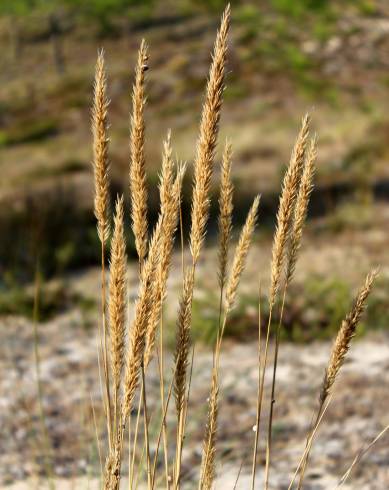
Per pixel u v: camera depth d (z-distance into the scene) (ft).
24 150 101.35
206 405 22.75
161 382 9.02
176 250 44.47
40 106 123.95
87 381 25.70
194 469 18.53
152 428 20.02
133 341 8.21
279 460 19.61
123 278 8.27
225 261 9.11
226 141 8.71
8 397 24.34
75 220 48.60
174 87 123.13
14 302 34.76
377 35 147.02
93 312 34.12
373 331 29.37
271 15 154.30
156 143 95.14
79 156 89.92
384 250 41.19
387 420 21.59
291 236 8.80
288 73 126.93
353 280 35.14
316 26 147.64
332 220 48.60
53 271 41.16
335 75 129.18
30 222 46.47
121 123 108.27
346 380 24.72
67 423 21.97
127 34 148.77
